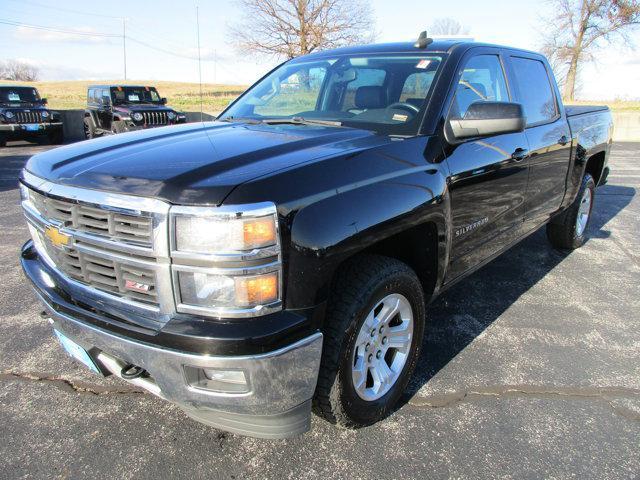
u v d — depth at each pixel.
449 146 2.78
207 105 26.83
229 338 1.77
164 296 1.86
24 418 2.55
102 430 2.48
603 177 5.60
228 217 1.74
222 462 2.28
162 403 2.69
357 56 3.42
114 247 1.91
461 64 3.05
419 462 2.30
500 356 3.23
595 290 4.36
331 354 2.15
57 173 2.15
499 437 2.48
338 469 2.25
